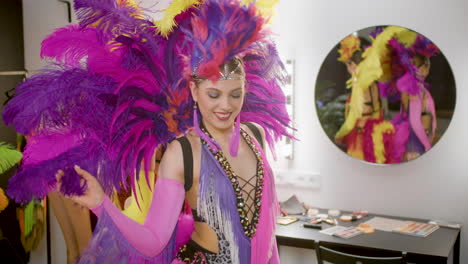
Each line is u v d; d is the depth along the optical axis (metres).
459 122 2.46
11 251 1.83
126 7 0.94
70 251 1.00
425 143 2.51
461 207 2.50
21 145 2.53
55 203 1.00
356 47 2.59
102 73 0.88
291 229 2.35
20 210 2.57
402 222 2.46
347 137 2.66
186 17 0.94
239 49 0.90
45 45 0.88
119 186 0.91
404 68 2.51
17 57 2.65
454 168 2.49
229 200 0.93
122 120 0.89
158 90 0.94
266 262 0.99
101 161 0.86
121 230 0.87
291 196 2.77
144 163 0.95
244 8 0.90
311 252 2.79
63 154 0.83
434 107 2.47
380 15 2.54
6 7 2.60
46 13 2.87
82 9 0.89
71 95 0.84
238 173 0.96
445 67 2.44
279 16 2.74
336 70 2.65
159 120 0.95
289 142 2.74
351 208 2.71
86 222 1.02
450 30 2.43
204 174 0.94
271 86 1.07
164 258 0.93
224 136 0.97
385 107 2.57
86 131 0.86
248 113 1.09
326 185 2.74
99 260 0.87
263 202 0.98
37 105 0.82
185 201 1.03
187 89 0.96
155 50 0.93
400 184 2.60
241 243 0.93
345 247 2.13
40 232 2.65
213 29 0.88
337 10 2.62
